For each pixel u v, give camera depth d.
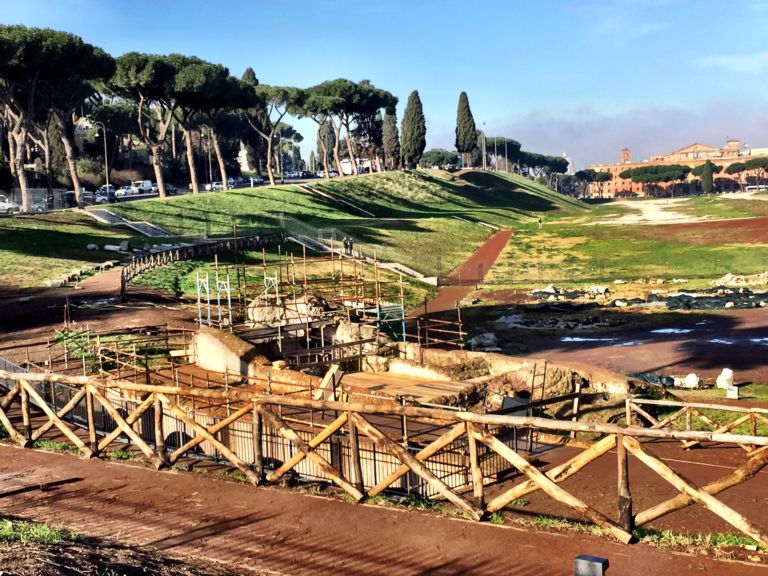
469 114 195.62
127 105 130.50
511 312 57.00
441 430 19.41
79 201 87.19
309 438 16.55
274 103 126.12
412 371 29.62
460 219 116.31
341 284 45.97
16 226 67.25
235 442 17.62
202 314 41.34
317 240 80.19
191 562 10.29
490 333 48.53
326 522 11.83
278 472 13.59
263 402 13.59
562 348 44.19
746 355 39.38
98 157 128.00
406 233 97.31
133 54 90.25
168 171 143.50
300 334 32.75
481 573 9.95
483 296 64.88
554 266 82.12
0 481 14.36
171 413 19.05
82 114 146.62
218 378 26.06
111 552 10.09
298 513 12.26
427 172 177.00
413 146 165.00
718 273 72.56
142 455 16.14
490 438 11.59
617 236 99.06
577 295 63.69
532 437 22.19
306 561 10.45
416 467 12.20
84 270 54.88
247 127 158.88
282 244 76.00
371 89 154.50
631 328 49.62
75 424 20.78
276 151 177.25
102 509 12.67
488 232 110.69
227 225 86.06
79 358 31.08
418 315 56.25
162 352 32.22
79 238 67.44
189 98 94.62
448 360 30.61
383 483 12.60
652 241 92.94
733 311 53.31
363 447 16.02
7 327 38.53
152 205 87.25
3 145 114.69
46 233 66.69
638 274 75.00
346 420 12.83
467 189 169.38
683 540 11.11
